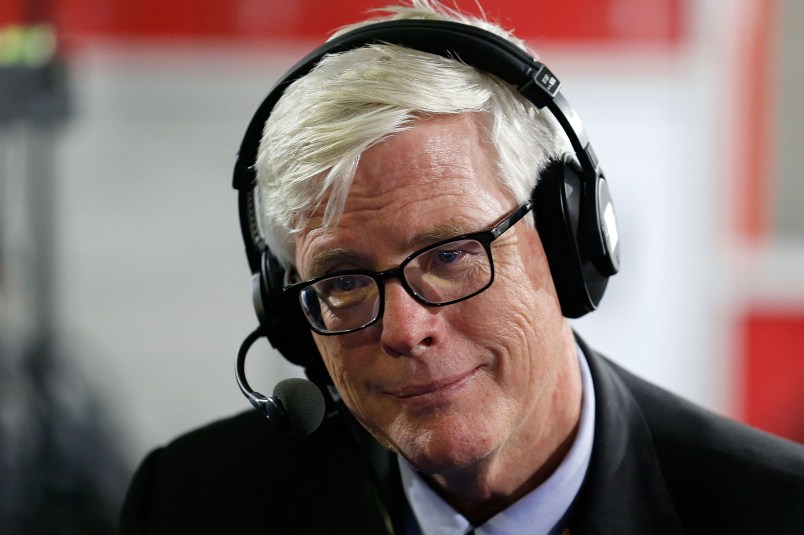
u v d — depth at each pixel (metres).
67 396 7.29
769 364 8.27
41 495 7.15
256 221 3.02
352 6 7.57
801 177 8.12
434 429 2.61
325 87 2.54
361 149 2.45
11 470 7.11
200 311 7.46
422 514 3.09
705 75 7.94
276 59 7.53
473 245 2.54
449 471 2.66
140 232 7.42
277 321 3.00
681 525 2.88
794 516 2.77
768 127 8.07
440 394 2.59
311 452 3.40
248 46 7.50
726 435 3.01
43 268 7.32
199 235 7.48
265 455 3.46
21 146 7.27
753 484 2.86
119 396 7.39
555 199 2.69
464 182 2.51
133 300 7.41
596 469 2.95
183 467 3.54
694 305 8.15
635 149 8.00
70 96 7.32
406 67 2.53
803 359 8.26
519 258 2.63
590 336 8.15
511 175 2.58
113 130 7.39
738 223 8.13
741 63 8.00
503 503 3.03
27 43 7.30
